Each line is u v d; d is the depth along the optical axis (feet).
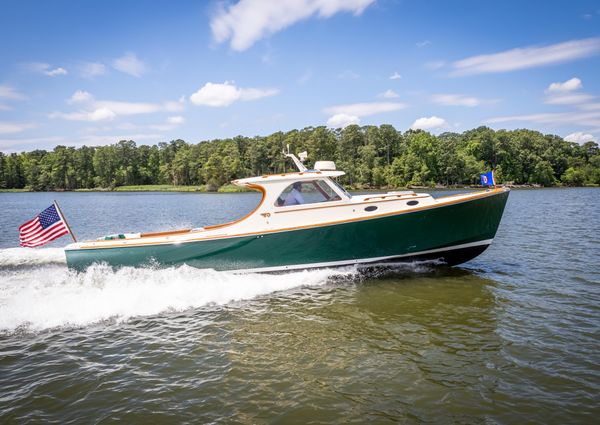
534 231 53.67
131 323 21.95
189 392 15.12
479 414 13.41
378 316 22.30
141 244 27.84
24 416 13.76
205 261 28.63
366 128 372.79
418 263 31.09
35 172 392.27
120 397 14.87
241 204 147.43
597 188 275.80
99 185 400.47
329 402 14.28
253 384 15.60
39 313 22.89
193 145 433.07
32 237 28.35
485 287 27.25
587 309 22.81
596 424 12.75
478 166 294.46
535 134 374.63
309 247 28.99
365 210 29.45
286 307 24.03
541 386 14.97
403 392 14.79
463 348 18.19
